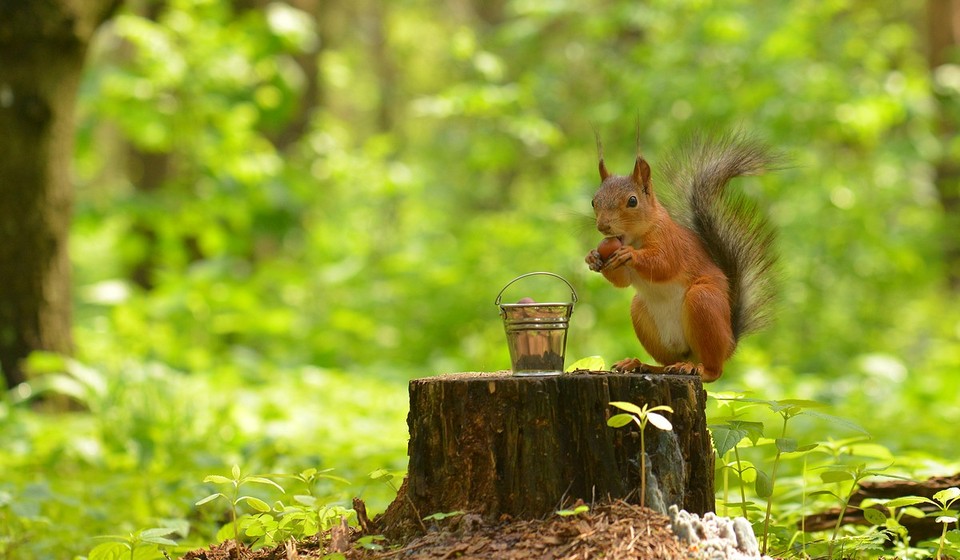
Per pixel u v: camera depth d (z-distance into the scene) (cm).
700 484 463
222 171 1745
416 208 2341
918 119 1708
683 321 506
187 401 1043
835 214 1689
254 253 2069
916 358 1845
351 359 1741
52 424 1059
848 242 1717
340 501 557
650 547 408
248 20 1762
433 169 2734
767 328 546
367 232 2241
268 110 1778
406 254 1966
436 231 2197
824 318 1764
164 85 1664
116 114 1645
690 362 531
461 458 454
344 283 1941
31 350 1127
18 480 808
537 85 1794
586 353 1551
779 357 1694
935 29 2128
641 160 514
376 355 1759
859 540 524
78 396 1042
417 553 433
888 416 1183
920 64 2373
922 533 588
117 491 769
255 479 471
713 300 499
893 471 639
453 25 2952
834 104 1560
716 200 544
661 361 537
